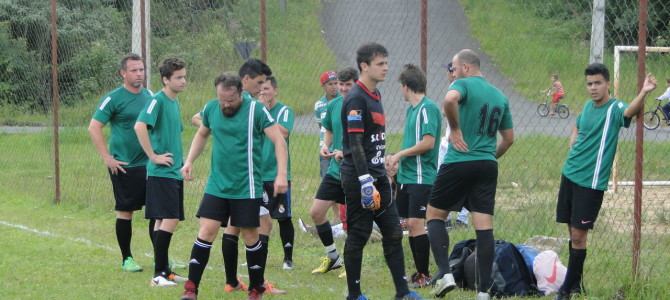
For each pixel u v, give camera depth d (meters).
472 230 30.55
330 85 28.61
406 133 24.83
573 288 22.39
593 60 28.89
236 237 23.67
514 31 66.19
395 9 70.81
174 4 38.16
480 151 21.64
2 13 45.31
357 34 63.84
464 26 91.50
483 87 21.77
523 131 56.62
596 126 21.61
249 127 21.66
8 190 44.00
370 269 27.20
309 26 61.09
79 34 43.22
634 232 22.89
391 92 74.44
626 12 31.09
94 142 26.16
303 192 41.50
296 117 51.84
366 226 21.20
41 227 34.47
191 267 22.00
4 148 54.00
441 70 81.94
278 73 49.53
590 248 28.53
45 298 23.03
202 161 48.91
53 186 43.47
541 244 28.39
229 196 21.84
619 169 44.19
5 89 47.34
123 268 26.78
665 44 30.92
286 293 23.94
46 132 48.94
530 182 42.22
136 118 26.45
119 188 26.53
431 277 25.09
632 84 36.69
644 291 22.33
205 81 37.56
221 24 37.94
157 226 25.98
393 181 26.11
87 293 23.62
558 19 43.47
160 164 24.44
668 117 53.72
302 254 29.81
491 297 23.02
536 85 61.72
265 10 31.19
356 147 20.42
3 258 28.23
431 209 22.81
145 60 36.44
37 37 44.84
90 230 33.97
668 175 44.62
